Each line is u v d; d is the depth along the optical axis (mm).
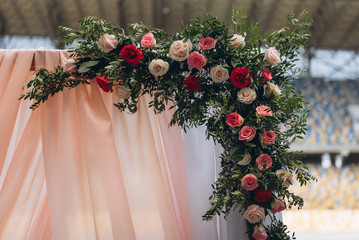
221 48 1990
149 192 2127
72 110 2160
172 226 2084
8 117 2129
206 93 2008
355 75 8328
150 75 2020
